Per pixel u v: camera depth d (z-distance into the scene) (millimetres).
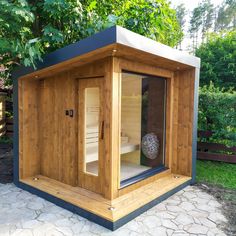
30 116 4129
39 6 4184
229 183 4348
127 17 4965
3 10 3234
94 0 4688
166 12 5359
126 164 4090
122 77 3637
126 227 2773
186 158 4301
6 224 2812
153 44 3016
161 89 4324
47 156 4129
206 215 3098
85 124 3531
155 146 4371
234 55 9375
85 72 3359
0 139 8047
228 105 5562
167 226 2812
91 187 3486
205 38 11703
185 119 4289
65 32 4605
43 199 3533
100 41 2650
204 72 9633
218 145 5738
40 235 2596
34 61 3512
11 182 4320
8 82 5445
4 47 3475
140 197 3289
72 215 3047
